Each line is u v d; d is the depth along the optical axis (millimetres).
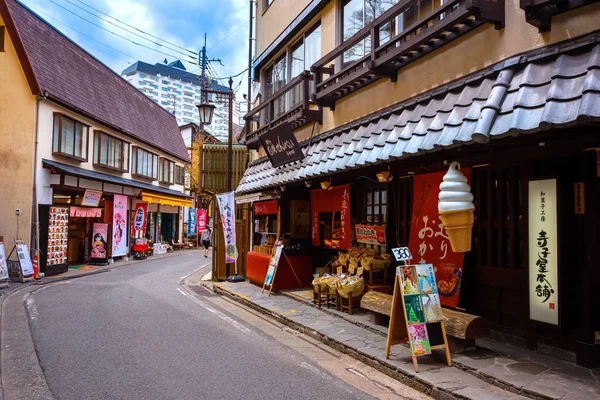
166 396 5156
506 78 5320
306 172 9930
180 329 8656
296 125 12352
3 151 17328
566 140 5312
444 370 5758
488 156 6391
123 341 7629
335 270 10961
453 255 7062
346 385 5648
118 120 24703
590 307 5484
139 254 26109
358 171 8695
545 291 5848
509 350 6277
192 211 40375
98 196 21562
